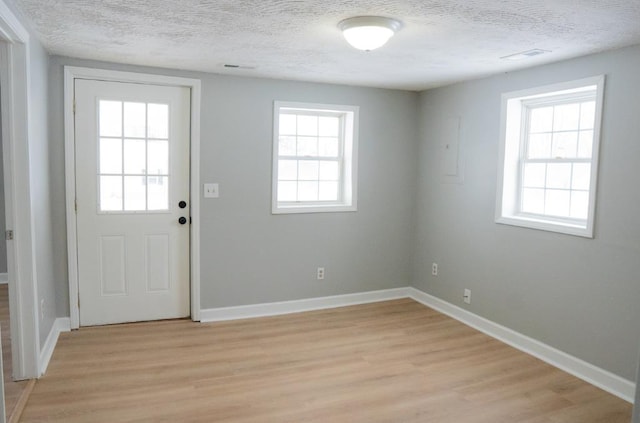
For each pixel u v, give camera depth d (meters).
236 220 4.25
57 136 3.67
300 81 4.36
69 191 3.72
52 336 3.51
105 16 2.56
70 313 3.81
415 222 5.00
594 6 2.22
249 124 4.21
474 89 4.17
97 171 3.83
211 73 4.04
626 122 2.94
